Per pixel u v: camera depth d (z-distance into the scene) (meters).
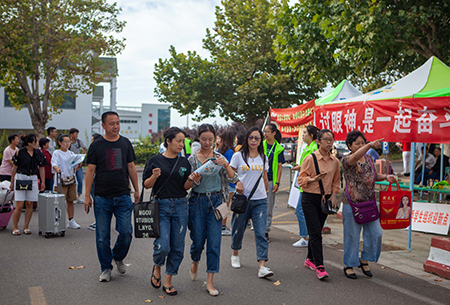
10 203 7.33
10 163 9.20
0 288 4.23
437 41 11.95
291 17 13.04
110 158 4.48
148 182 4.09
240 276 4.77
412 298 4.13
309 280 4.65
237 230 4.98
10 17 16.77
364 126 6.72
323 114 7.77
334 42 12.24
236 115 27.19
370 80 18.39
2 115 25.42
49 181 9.64
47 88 19.12
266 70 26.48
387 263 5.40
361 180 4.62
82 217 8.64
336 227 7.80
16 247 5.98
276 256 5.69
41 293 4.09
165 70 26.11
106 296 4.04
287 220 8.66
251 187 4.89
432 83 7.31
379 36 10.79
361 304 3.94
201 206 4.29
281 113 9.84
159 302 3.91
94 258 5.43
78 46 18.91
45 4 17.41
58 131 26.94
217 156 4.17
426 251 6.07
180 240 4.17
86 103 27.36
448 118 5.72
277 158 6.57
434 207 7.29
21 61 16.59
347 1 11.23
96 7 18.64
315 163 4.73
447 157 10.31
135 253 5.71
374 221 4.71
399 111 6.20
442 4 10.98
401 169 20.98
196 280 4.61
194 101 25.09
